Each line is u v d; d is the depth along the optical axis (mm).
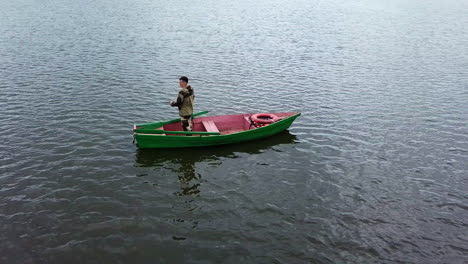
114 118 17875
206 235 10297
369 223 11055
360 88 24391
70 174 12844
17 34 35438
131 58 29438
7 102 19234
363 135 17172
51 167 13211
